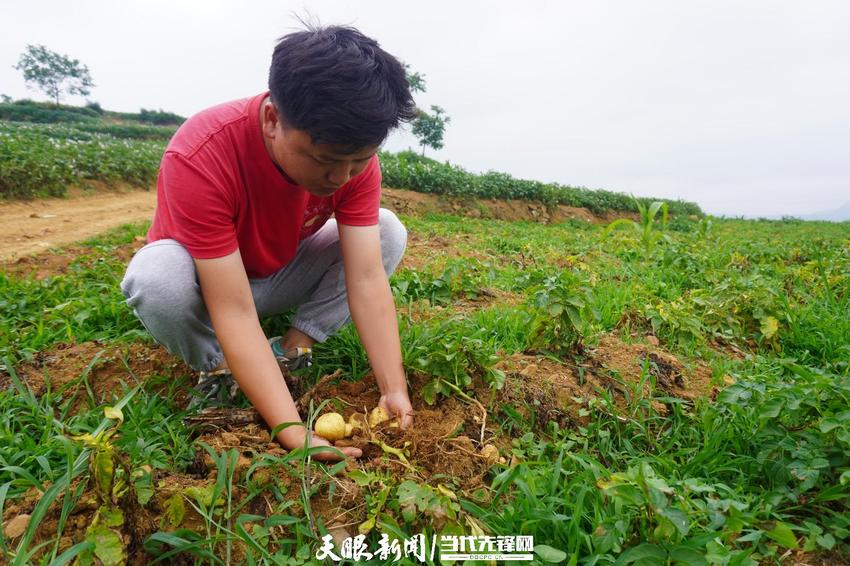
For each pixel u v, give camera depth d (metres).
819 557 1.59
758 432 1.93
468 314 3.41
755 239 10.74
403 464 1.66
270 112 1.58
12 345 2.58
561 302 2.50
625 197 20.02
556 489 1.74
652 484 1.36
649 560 1.35
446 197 15.13
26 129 23.77
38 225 7.96
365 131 1.38
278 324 2.81
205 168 1.67
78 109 54.44
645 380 2.38
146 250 1.87
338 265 2.35
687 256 5.36
